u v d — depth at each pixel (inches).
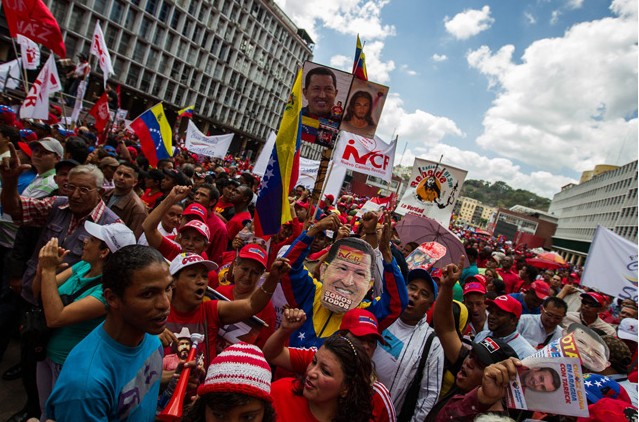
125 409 67.5
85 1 1592.0
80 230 130.0
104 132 421.7
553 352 79.9
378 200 459.8
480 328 167.9
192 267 98.5
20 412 117.5
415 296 123.4
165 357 88.5
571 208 3912.4
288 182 153.5
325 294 120.8
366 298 134.7
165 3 1879.9
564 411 75.8
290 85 3014.3
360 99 198.1
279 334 95.7
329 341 79.4
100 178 130.0
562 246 3535.9
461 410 89.1
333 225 127.0
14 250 141.2
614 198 2549.2
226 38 2272.4
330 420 77.0
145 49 1867.6
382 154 302.5
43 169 175.8
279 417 77.1
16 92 581.0
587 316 201.5
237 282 125.0
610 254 236.1
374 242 141.6
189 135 498.6
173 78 2070.6
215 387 60.0
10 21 284.2
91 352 65.9
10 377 146.7
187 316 100.2
